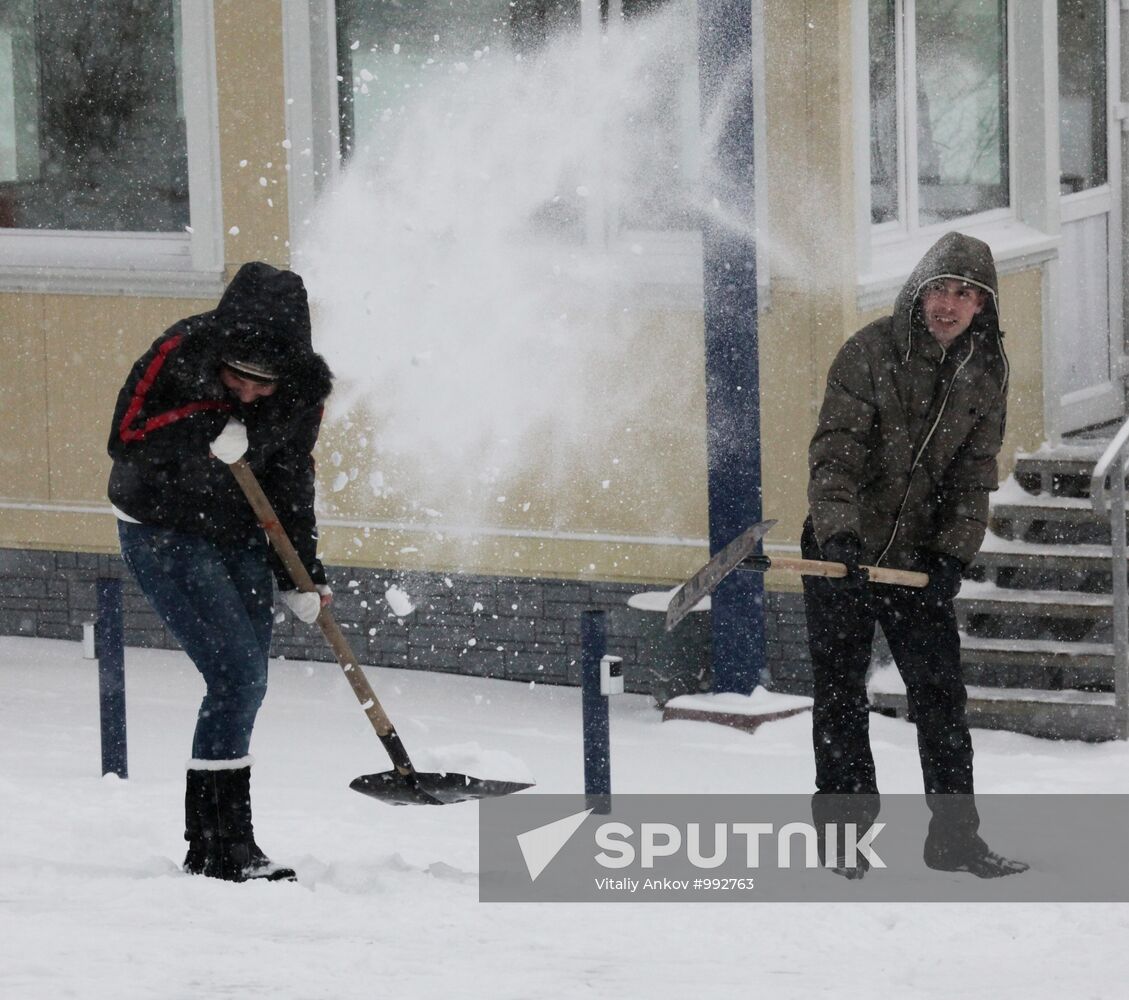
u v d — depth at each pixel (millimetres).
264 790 21266
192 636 16156
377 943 13016
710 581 16281
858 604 16891
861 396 16625
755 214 25703
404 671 29219
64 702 26938
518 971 11812
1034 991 11094
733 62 25281
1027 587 26375
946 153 28641
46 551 31594
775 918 15156
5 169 31594
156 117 30531
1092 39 31484
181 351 15672
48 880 15570
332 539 29297
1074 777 22031
